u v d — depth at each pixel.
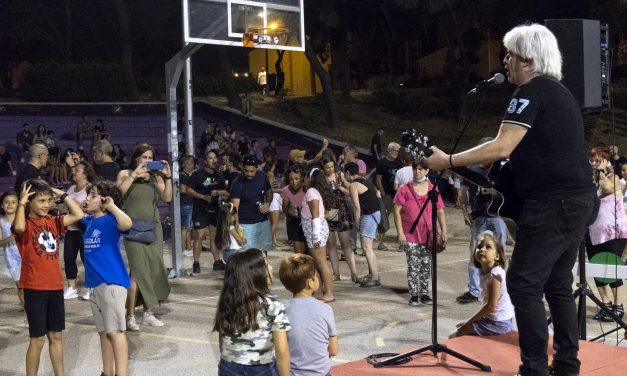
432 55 43.03
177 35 41.56
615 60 39.25
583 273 6.24
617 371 4.61
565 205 4.12
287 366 4.45
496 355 5.08
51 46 43.09
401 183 12.43
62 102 33.88
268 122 32.72
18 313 10.10
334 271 12.06
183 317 9.66
